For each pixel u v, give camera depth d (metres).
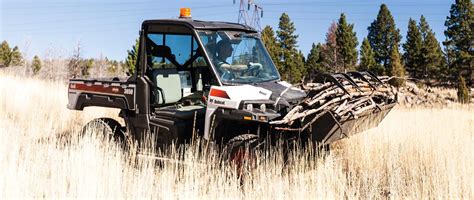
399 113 13.80
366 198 4.71
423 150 5.98
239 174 4.80
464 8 50.53
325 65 49.28
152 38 5.86
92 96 6.20
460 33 50.62
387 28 63.97
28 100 9.95
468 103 31.19
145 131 5.65
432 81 51.25
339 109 4.45
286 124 4.69
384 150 6.21
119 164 4.97
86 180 4.41
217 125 4.96
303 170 4.79
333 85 4.87
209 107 5.00
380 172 5.55
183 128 5.41
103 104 6.06
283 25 57.50
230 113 4.81
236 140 4.93
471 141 6.81
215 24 5.61
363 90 5.12
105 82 6.04
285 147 5.01
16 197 4.21
